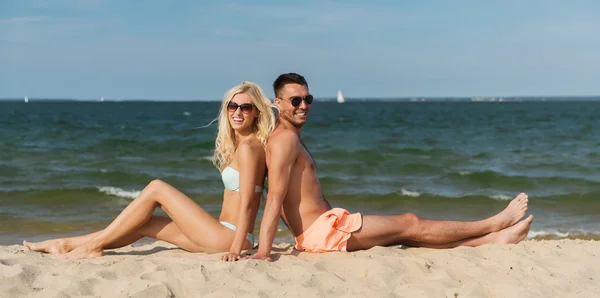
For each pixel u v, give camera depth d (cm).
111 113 6956
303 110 476
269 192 464
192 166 1684
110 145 2298
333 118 5494
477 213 1049
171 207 477
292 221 488
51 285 395
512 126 3984
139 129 3569
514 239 532
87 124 4125
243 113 469
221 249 478
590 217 976
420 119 5228
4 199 1096
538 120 4884
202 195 1183
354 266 434
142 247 549
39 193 1152
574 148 2319
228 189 491
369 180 1444
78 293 379
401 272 425
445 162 1842
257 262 430
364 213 1054
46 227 866
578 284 418
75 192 1171
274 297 374
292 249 498
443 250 501
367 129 3731
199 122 4578
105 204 1072
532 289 396
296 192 481
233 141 490
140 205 480
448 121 4809
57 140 2538
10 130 3278
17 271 410
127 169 1588
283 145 460
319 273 409
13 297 371
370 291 386
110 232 484
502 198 1183
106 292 382
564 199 1163
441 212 1061
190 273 410
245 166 464
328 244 479
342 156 1942
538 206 1091
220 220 496
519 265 454
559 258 482
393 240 504
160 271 411
